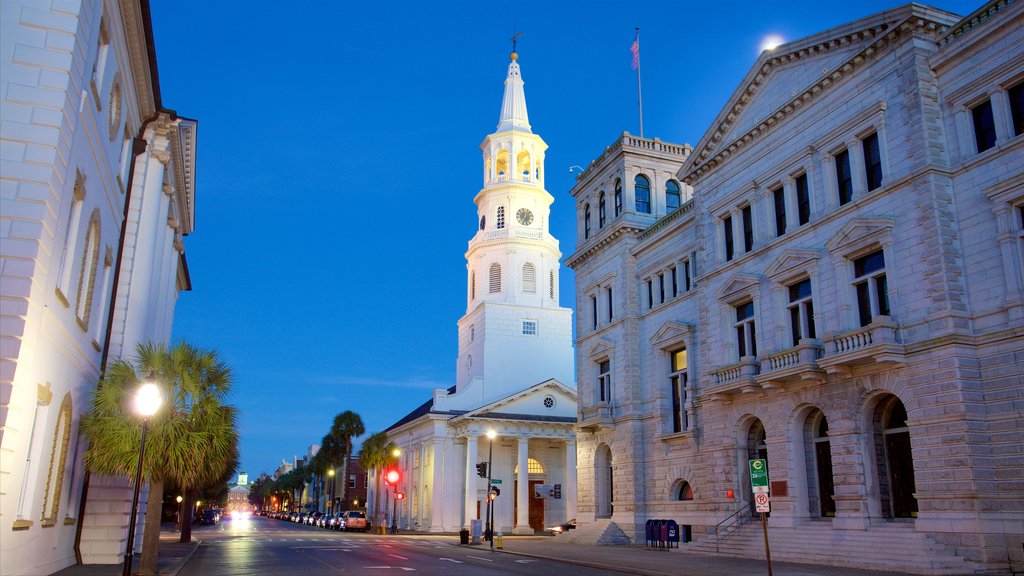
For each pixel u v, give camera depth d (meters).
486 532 50.50
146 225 28.45
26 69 16.83
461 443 74.62
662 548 38.03
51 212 16.78
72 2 17.45
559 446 78.06
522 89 84.81
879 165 28.27
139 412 17.50
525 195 82.19
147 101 27.95
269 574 25.50
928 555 23.52
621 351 46.22
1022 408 22.78
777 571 25.03
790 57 32.78
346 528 81.50
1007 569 22.31
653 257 44.81
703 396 35.50
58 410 20.25
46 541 21.03
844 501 27.45
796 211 32.12
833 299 29.03
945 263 24.88
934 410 24.45
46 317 17.59
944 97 26.52
